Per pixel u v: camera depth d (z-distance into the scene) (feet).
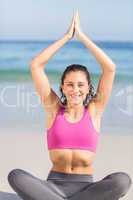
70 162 21.30
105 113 40.60
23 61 54.70
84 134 21.42
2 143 34.24
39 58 21.81
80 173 21.22
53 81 52.65
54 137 21.50
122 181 20.47
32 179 20.59
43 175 29.58
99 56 21.71
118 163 31.07
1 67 54.29
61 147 21.31
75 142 21.38
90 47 21.72
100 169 30.22
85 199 20.53
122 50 55.16
